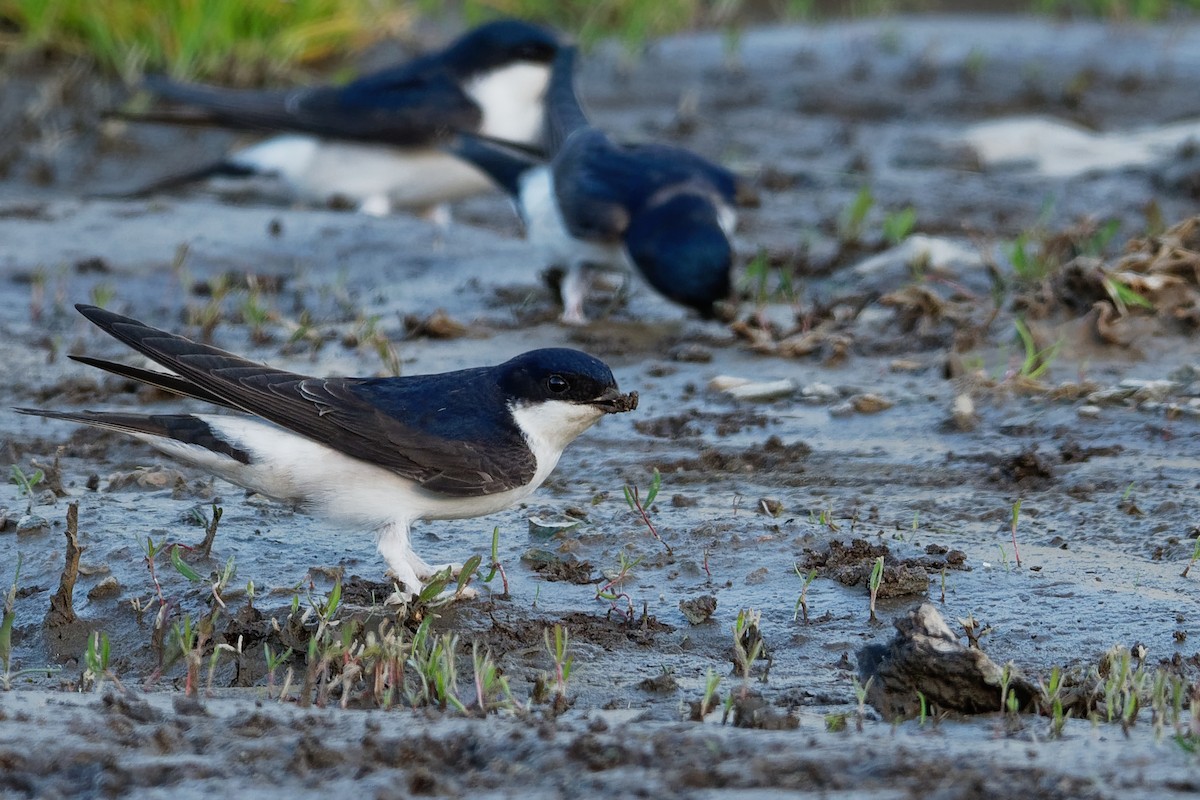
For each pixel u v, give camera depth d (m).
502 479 9.08
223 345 14.69
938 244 17.27
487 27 18.67
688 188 14.93
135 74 23.47
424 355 14.38
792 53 27.00
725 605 9.10
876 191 20.77
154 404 13.10
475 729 6.87
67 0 23.83
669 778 6.23
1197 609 8.87
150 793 6.21
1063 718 7.17
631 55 26.33
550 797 6.14
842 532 10.16
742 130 23.70
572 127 16.97
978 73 25.98
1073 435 12.01
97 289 15.46
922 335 14.48
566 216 14.97
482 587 9.36
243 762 6.51
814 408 12.92
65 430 12.38
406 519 9.08
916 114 24.48
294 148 19.47
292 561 9.70
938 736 7.01
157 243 17.78
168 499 10.70
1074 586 9.23
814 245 18.42
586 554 9.92
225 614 8.83
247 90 21.03
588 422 9.30
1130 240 15.52
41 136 22.09
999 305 14.56
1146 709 7.46
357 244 17.98
